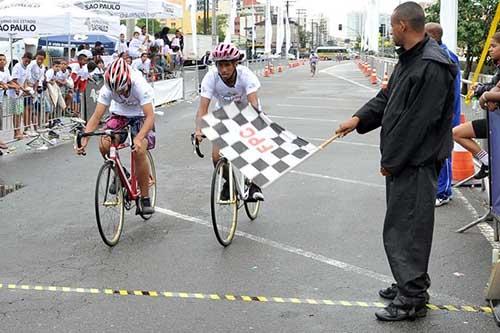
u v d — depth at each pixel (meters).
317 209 7.47
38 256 5.83
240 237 6.38
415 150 4.24
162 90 20.28
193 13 26.28
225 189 6.11
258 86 6.10
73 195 8.27
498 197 5.60
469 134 7.17
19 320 4.43
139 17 20.86
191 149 11.82
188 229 6.70
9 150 11.75
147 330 4.27
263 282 5.16
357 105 20.22
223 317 4.48
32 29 15.29
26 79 12.30
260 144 5.03
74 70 14.48
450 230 6.61
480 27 14.57
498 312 4.41
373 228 6.69
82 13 16.06
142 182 6.70
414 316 4.40
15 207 7.64
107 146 6.25
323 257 5.77
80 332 4.24
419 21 4.16
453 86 4.26
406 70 4.22
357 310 4.60
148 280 5.21
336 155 10.96
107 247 6.09
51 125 12.80
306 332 4.24
